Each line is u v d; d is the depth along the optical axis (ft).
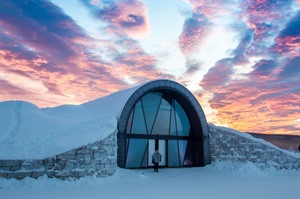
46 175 38.19
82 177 41.09
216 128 72.90
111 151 48.34
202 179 47.67
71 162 40.93
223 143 69.92
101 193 33.01
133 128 65.87
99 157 44.78
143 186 39.14
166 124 72.02
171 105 74.54
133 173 48.85
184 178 48.93
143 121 67.92
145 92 65.77
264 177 52.11
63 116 62.39
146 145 67.41
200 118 73.20
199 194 32.58
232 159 66.69
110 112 63.93
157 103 71.92
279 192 34.27
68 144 42.34
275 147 62.64
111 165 47.11
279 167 59.72
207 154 72.02
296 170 60.49
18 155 38.04
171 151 71.51
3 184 34.60
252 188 37.52
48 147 41.29
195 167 70.69
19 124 48.03
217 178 49.29
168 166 69.77
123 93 70.85
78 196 30.81
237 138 67.10
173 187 38.17
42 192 33.17
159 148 69.51
